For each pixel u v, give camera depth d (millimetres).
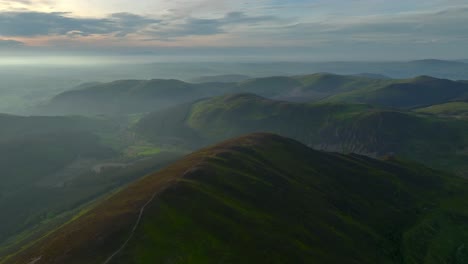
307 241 90625
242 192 107188
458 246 115438
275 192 115625
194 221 80188
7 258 95375
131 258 63219
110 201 102312
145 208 81875
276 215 100062
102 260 63312
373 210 132625
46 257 70625
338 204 127562
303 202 116188
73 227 86000
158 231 72938
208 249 71312
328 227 105125
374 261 95375
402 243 111938
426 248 111125
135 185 114312
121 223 76188
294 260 78500
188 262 65312
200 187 99562
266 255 76312
